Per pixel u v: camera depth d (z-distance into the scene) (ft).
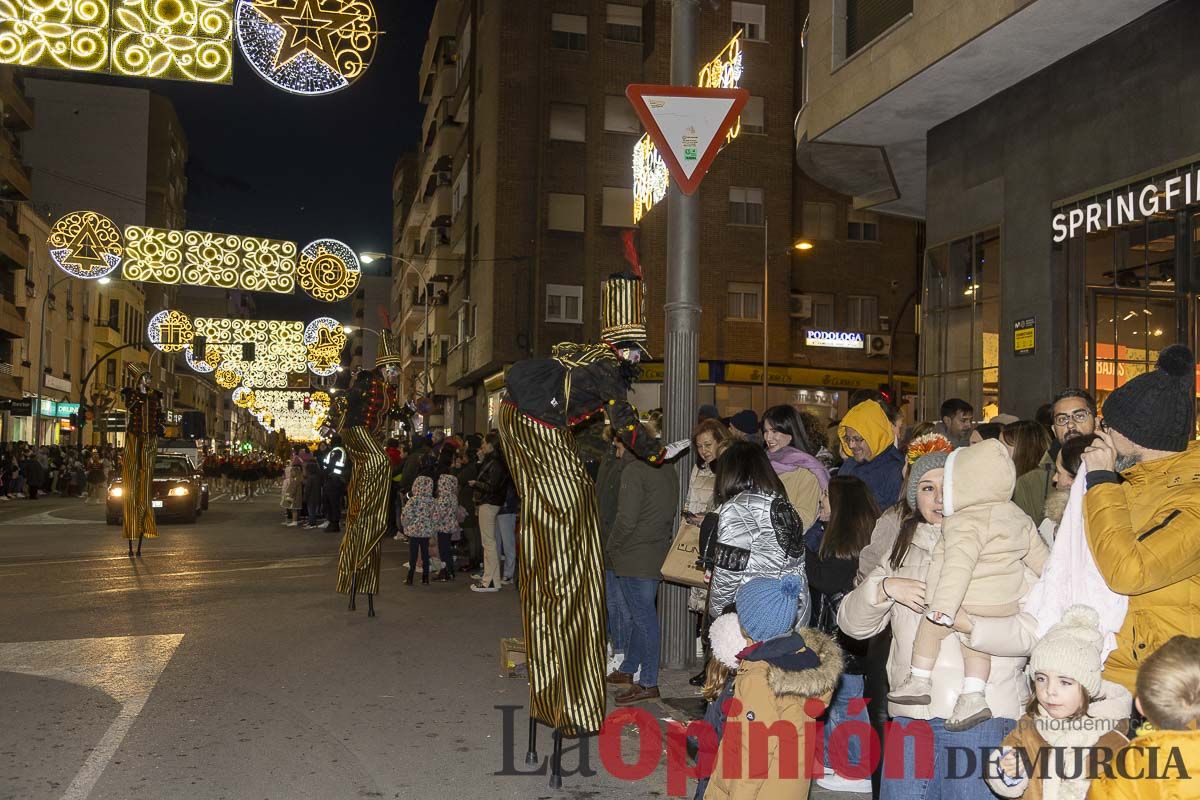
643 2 123.34
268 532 73.20
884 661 16.31
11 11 34.40
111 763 18.79
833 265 120.37
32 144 222.89
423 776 18.33
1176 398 10.94
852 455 22.04
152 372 263.90
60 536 67.82
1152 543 10.32
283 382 163.12
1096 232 37.42
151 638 30.73
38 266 166.91
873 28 43.98
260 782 17.87
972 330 44.09
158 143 237.66
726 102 26.61
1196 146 32.96
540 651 18.34
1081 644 10.63
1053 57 38.40
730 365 115.14
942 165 45.78
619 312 19.80
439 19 159.33
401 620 34.45
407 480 49.32
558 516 18.45
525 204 123.13
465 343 141.49
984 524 12.23
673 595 27.71
